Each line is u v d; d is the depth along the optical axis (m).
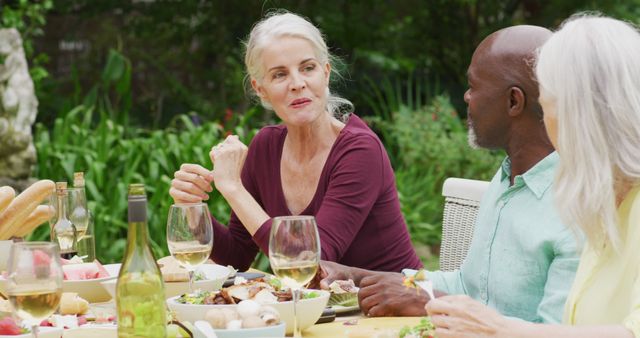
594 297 1.84
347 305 2.46
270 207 3.26
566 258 2.19
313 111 3.07
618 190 1.78
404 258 3.22
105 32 10.34
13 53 6.40
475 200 3.19
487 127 2.43
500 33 2.44
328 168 3.10
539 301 2.30
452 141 8.46
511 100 2.37
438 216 8.22
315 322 2.21
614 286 1.80
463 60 10.55
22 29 8.38
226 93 10.23
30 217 2.75
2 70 6.31
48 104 9.25
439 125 8.71
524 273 2.30
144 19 10.25
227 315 2.03
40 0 8.88
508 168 2.47
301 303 2.13
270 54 3.06
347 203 3.03
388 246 3.17
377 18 10.52
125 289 1.87
